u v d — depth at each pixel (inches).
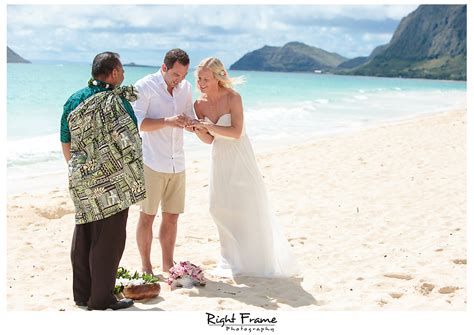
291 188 406.0
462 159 505.7
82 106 193.8
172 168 233.0
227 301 209.5
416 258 257.9
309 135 703.1
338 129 770.2
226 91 235.3
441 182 414.3
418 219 323.6
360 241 288.4
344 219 327.9
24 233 299.9
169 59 227.9
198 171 464.8
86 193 194.9
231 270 244.4
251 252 243.1
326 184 416.5
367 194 384.5
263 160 512.7
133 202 196.7
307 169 469.7
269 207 243.9
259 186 242.5
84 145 194.9
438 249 268.5
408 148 569.3
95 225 197.2
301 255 268.5
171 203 238.8
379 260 258.5
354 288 225.0
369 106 1211.9
